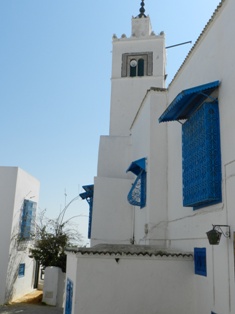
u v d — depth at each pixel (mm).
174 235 8484
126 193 13430
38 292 20375
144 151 10898
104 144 15023
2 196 17109
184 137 7441
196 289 6879
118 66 20438
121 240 12992
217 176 5949
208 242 6324
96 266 6875
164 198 9398
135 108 19453
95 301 6738
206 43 6945
